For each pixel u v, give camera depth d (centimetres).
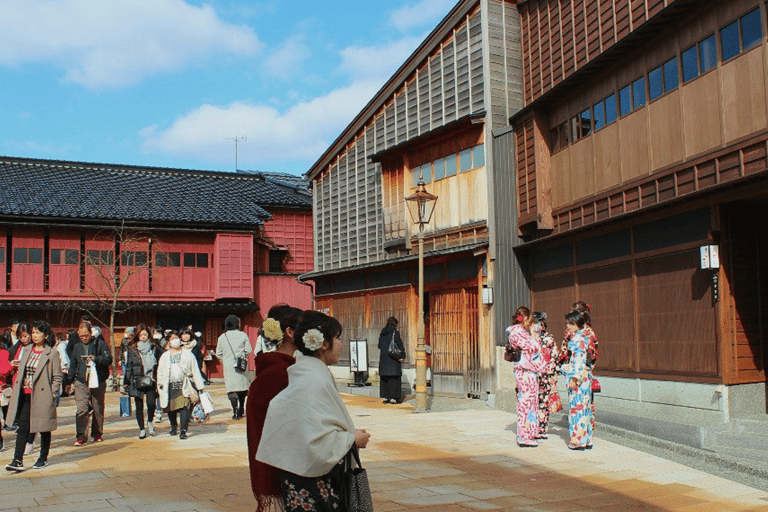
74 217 2656
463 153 1711
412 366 1861
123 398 1528
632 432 1073
